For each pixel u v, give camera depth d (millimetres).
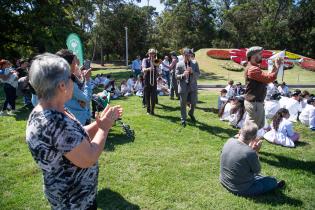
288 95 13336
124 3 52812
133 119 9047
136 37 54562
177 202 4566
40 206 4402
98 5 50125
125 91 14039
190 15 53938
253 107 5965
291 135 7332
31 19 24812
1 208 4320
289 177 5449
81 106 4371
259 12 54125
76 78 4219
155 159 6070
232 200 4613
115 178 5246
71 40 5832
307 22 49406
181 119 8594
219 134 7832
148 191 4840
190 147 6816
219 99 10805
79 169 2184
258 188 4719
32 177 5273
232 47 55906
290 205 4527
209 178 5316
